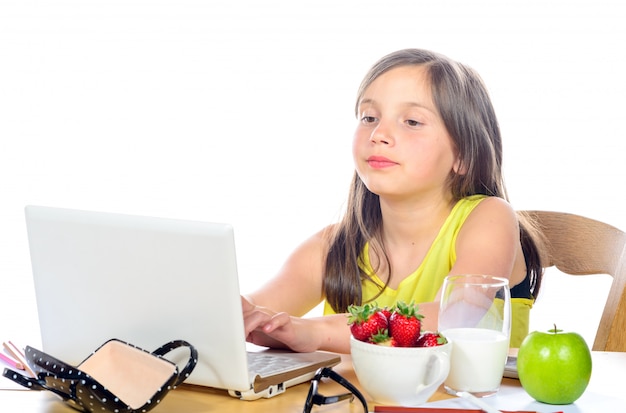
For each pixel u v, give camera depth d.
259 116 3.28
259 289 1.88
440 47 3.15
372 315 1.21
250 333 1.50
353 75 3.23
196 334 1.20
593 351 1.57
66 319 1.31
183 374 1.15
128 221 1.19
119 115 3.24
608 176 3.14
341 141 3.29
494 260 1.68
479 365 1.23
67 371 1.10
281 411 1.17
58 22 3.17
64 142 3.23
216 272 1.14
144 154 3.27
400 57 1.77
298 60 3.23
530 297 1.94
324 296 1.95
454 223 1.79
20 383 1.19
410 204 1.79
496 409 1.18
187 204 3.30
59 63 3.19
